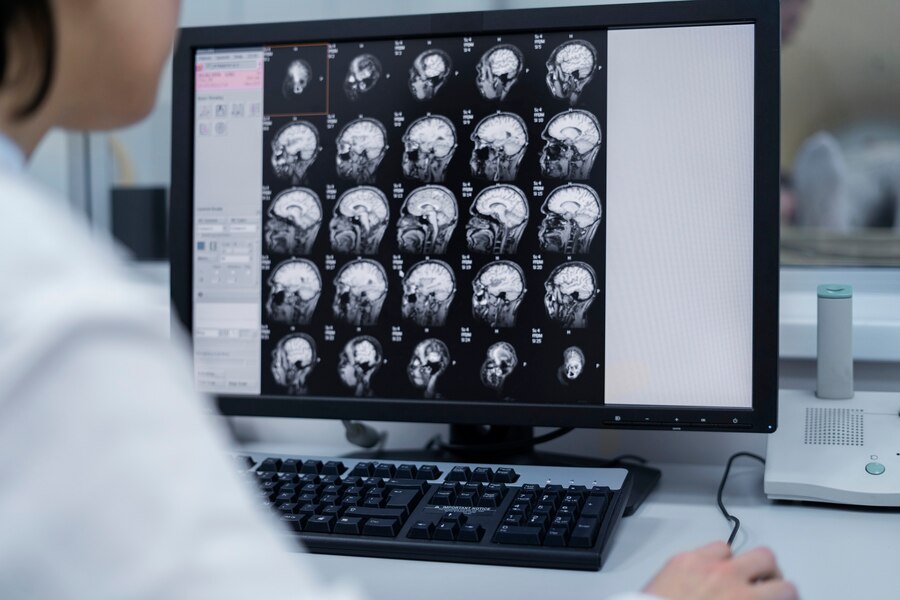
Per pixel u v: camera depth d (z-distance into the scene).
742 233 0.91
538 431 1.12
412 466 0.87
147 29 0.45
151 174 1.45
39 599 0.32
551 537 0.72
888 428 0.92
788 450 0.91
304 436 1.17
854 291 1.18
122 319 0.34
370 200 1.00
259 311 1.02
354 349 1.00
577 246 0.95
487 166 0.97
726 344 0.91
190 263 1.04
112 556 0.32
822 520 0.84
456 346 0.97
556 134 0.95
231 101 1.03
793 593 0.56
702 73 0.92
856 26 1.18
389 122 0.99
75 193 1.48
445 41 0.98
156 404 0.34
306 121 1.01
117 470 0.32
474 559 0.72
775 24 0.90
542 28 0.95
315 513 0.78
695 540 0.78
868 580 0.67
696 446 1.06
